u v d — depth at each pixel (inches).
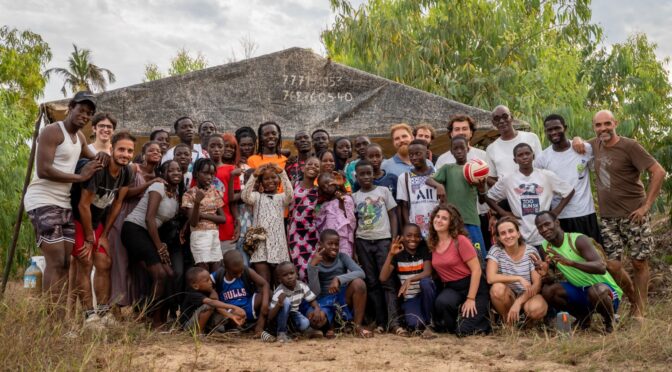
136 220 265.3
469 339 260.7
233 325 269.1
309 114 396.2
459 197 292.2
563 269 267.3
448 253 278.2
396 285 289.7
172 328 257.0
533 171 294.4
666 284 368.8
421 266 285.4
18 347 193.0
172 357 214.1
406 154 321.4
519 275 274.8
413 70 639.8
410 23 687.1
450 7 673.0
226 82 390.6
